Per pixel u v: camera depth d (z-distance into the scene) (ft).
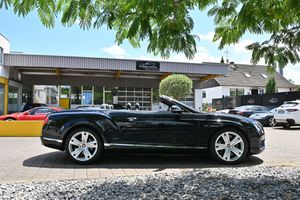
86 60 76.89
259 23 12.84
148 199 12.29
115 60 78.43
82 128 21.81
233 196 12.57
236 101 101.60
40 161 22.74
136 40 13.03
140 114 22.00
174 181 15.08
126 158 23.88
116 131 21.79
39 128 42.47
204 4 13.05
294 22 13.99
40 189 14.01
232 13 14.12
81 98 96.58
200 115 22.11
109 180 15.79
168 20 12.32
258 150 22.02
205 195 12.72
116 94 98.07
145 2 10.52
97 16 11.73
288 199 12.21
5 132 42.01
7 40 76.59
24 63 74.33
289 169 18.39
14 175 18.38
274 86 120.37
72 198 12.53
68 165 21.36
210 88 153.38
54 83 95.61
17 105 87.97
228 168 19.06
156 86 100.27
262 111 68.90
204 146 21.94
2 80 72.95
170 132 21.86
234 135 21.98
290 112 53.31
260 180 15.16
